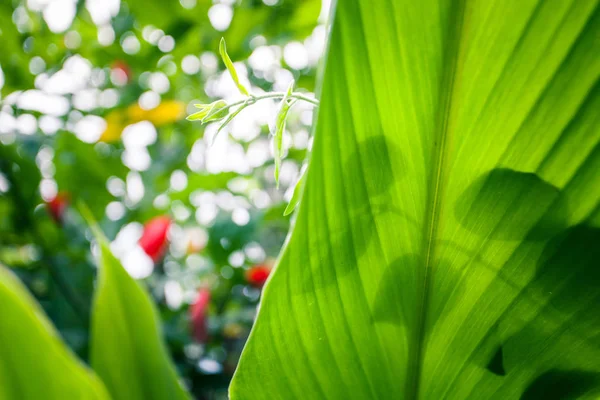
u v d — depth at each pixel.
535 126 0.21
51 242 0.73
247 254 0.91
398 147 0.22
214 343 0.82
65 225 0.75
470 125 0.21
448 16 0.20
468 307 0.24
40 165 0.80
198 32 0.76
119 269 0.40
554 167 0.22
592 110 0.21
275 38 0.77
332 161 0.22
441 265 0.23
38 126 0.77
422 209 0.23
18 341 0.29
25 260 0.80
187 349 0.77
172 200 0.83
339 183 0.22
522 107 0.21
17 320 0.29
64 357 0.30
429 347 0.25
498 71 0.21
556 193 0.22
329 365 0.25
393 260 0.24
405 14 0.20
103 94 0.82
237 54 0.77
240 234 0.81
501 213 0.22
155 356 0.39
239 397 0.25
